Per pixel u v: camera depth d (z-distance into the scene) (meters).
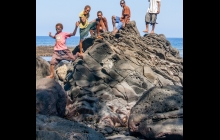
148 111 9.31
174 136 8.48
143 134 9.05
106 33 17.91
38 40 96.50
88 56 15.51
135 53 17.33
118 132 11.16
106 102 14.01
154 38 20.56
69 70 15.78
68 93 14.37
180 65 19.38
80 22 16.33
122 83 14.81
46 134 6.50
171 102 9.20
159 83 16.33
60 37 14.36
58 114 10.13
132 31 18.86
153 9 20.50
